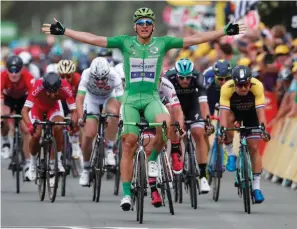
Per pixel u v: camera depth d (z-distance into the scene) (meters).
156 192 21.64
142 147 20.84
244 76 22.59
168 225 20.53
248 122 24.38
